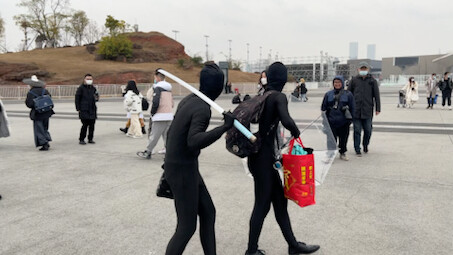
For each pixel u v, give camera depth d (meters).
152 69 51.16
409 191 4.84
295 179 2.85
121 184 5.40
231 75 54.59
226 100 26.19
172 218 4.04
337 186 5.10
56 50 61.75
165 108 6.97
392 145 8.06
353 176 5.61
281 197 3.05
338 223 3.82
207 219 2.65
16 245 3.40
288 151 3.01
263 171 2.91
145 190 5.09
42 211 4.29
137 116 9.96
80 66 49.22
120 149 8.25
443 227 3.67
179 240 2.47
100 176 5.87
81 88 8.64
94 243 3.43
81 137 8.88
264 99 2.83
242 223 3.87
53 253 3.23
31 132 11.14
